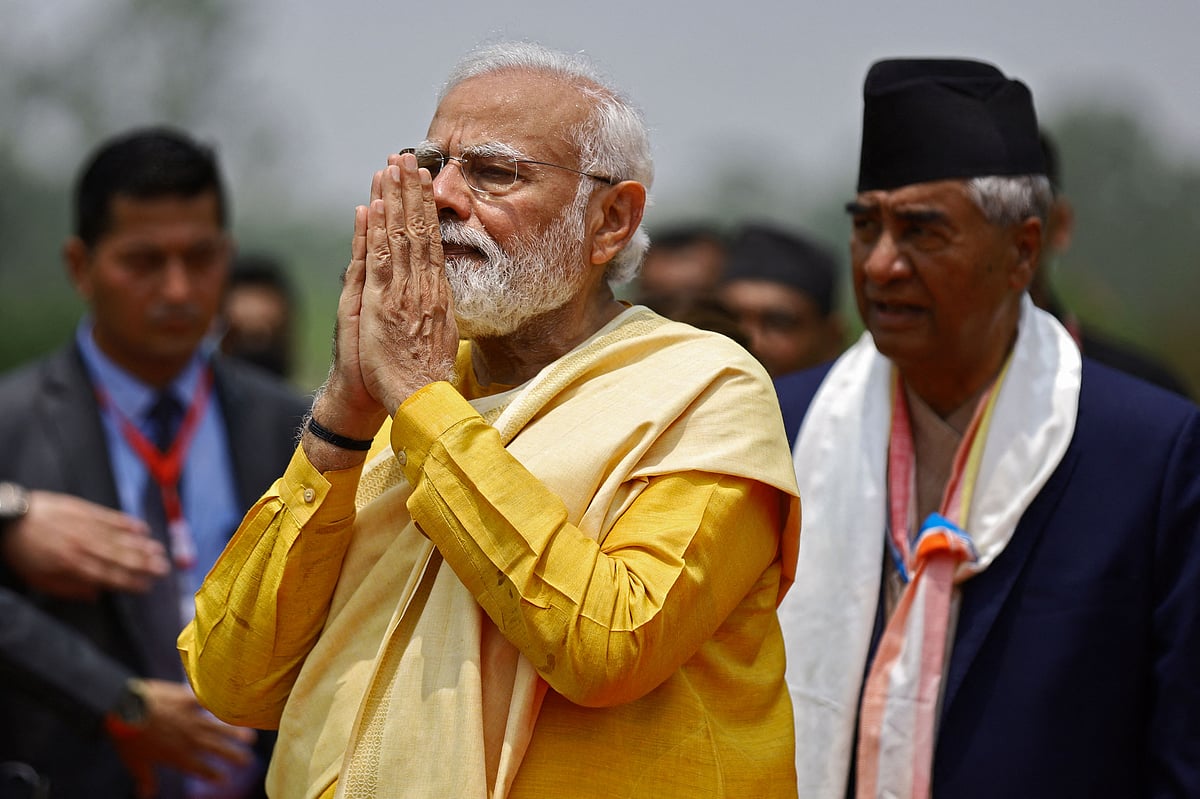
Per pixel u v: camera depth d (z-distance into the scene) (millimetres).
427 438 5137
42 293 39156
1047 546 6840
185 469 9805
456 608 5258
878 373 7477
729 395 5488
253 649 5465
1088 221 38000
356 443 5410
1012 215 7016
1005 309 7180
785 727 5559
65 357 9828
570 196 5570
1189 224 37781
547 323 5754
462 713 5102
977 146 6938
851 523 7199
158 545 9242
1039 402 7066
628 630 4961
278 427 10094
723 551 5250
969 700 6734
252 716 5602
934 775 6711
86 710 8633
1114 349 9273
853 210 7238
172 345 9734
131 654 9156
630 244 5918
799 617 7125
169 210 9656
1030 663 6703
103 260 9648
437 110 5734
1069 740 6629
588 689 4969
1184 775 6551
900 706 6766
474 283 5461
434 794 5047
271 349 14211
